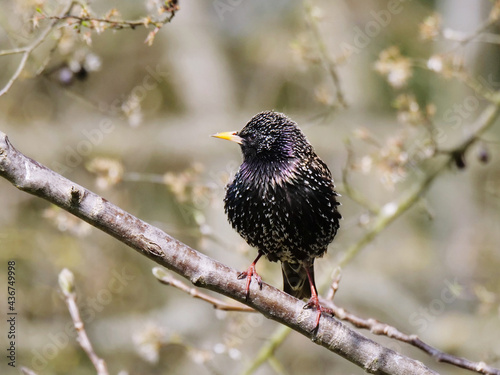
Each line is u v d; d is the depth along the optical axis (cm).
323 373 1622
